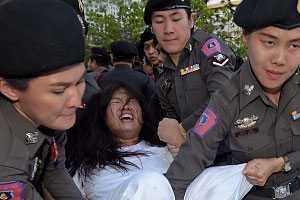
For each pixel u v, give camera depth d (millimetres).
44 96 1101
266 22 1363
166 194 1570
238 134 1652
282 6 1337
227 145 1877
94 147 2225
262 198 1747
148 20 2377
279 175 1701
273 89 1591
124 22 10172
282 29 1359
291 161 1627
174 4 2209
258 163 1597
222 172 1695
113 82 2373
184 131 2104
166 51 2297
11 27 1034
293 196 1753
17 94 1145
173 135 2109
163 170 2248
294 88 1592
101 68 4559
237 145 1675
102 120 2297
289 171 1685
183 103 2289
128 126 2312
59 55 1043
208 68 2146
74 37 1073
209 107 1655
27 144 1266
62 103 1133
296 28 1364
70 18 1082
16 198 1153
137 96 2352
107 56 5305
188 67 2258
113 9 11117
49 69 1047
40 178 1630
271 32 1377
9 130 1200
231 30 8500
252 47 1468
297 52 1417
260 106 1625
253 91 1598
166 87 2363
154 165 2264
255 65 1486
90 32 9703
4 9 1057
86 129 2277
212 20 8625
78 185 2217
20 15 1039
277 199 1729
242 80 1617
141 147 2379
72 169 2234
